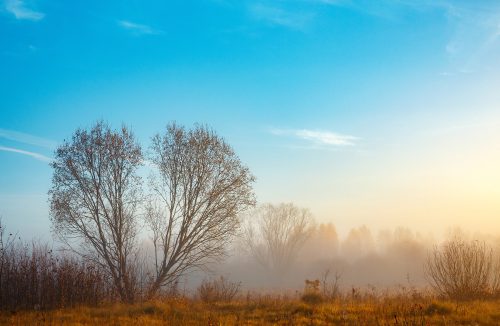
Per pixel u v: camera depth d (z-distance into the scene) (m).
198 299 18.94
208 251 22.19
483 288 16.41
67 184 20.36
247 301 16.31
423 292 18.81
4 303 15.45
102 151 20.83
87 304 16.27
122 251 20.45
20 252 16.58
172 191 22.08
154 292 20.39
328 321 11.22
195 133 22.39
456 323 10.48
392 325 10.06
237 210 22.23
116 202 20.72
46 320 11.71
